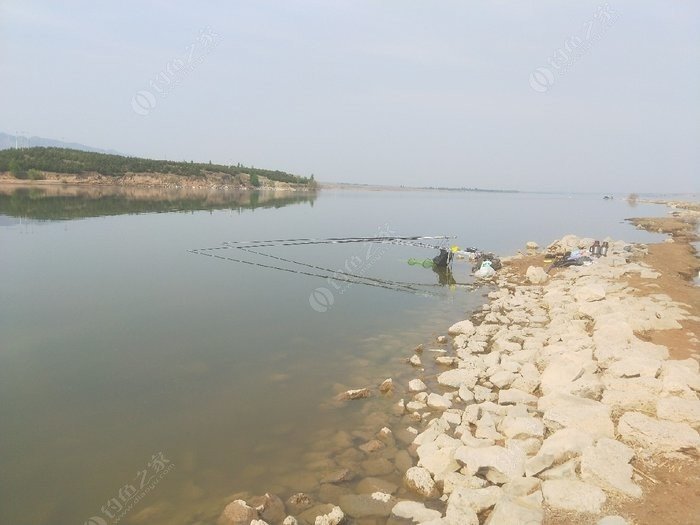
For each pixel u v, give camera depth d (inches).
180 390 404.5
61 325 561.0
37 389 402.6
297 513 257.6
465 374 420.2
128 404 379.9
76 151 4215.1
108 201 2426.2
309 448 321.7
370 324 594.9
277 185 5620.1
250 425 350.9
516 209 3417.8
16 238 1187.9
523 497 234.7
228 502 268.2
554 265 940.6
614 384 343.0
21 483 286.0
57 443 326.3
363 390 397.4
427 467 285.1
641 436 268.4
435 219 2218.3
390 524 242.7
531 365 422.0
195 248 1109.7
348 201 3742.6
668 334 455.8
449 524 229.0
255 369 448.8
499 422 332.2
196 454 314.8
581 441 272.1
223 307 650.8
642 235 1675.7
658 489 233.0
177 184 4313.5
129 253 1024.2
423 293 770.8
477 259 1051.9
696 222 2149.4
